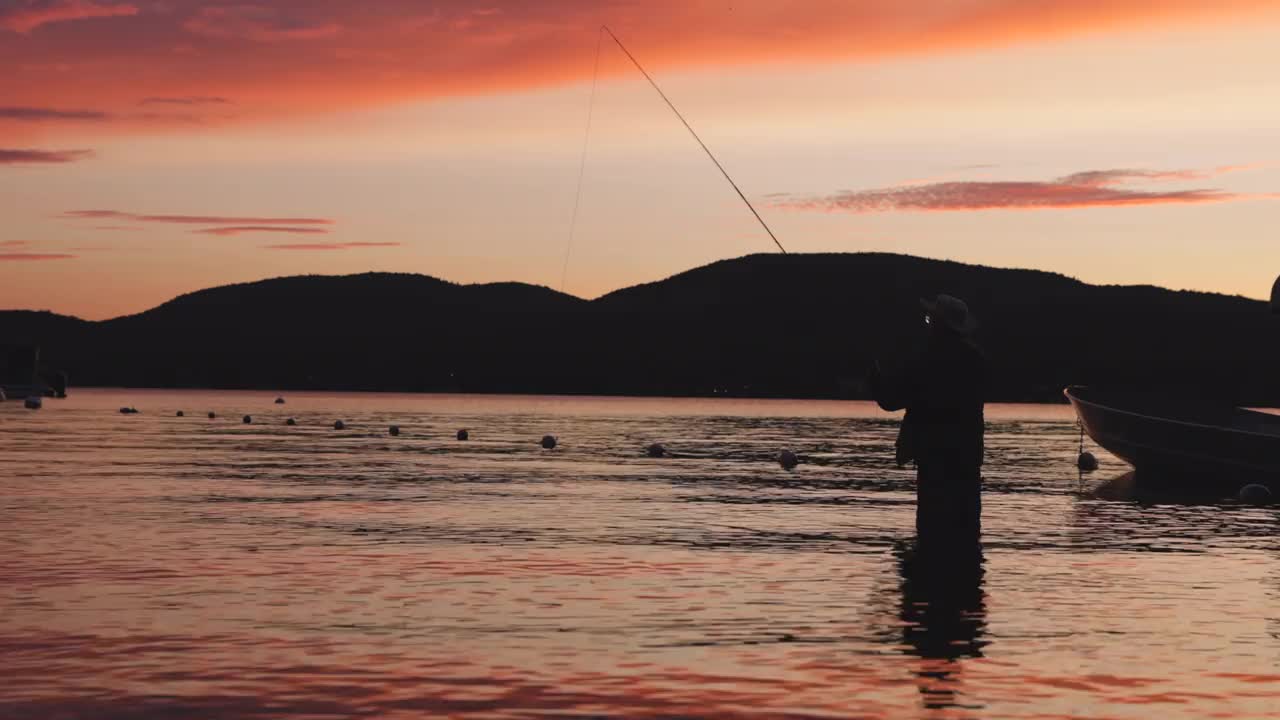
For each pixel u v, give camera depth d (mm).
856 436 37469
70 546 12172
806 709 6512
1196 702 6727
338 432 36625
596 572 10922
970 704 6645
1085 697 6805
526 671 7262
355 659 7527
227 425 40406
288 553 11852
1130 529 14867
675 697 6723
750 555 12078
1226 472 22891
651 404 81250
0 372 74125
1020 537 13938
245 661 7453
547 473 21859
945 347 13578
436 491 18234
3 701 6547
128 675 7105
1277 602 9719
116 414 49719
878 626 8641
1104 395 28891
